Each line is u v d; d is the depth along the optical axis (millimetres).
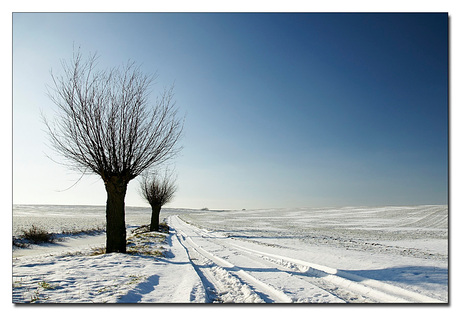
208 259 12664
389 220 51500
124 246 13047
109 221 12961
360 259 11086
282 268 10258
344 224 45156
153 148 13789
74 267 9273
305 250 14375
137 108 13266
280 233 28344
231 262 11492
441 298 5988
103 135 12609
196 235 27609
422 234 26766
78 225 43094
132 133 13078
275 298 6590
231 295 6934
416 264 9805
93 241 27125
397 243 18609
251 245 17469
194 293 6680
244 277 8812
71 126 12289
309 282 8125
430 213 60469
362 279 7836
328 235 25531
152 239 21375
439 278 7660
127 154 12945
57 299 5926
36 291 6391
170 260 12250
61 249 20422
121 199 13125
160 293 6801
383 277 7883
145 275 8477
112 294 6324
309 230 33062
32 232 23516
